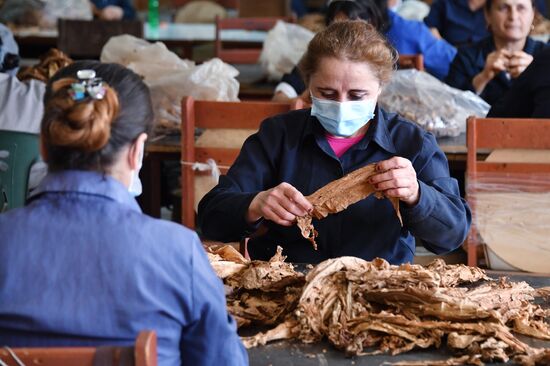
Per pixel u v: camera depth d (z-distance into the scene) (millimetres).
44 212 1299
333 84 1944
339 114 1955
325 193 1830
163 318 1304
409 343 1547
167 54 3703
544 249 2639
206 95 3453
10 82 3090
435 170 2057
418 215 1900
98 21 4910
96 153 1303
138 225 1295
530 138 2574
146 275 1280
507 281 1855
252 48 5602
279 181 2105
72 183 1304
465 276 1837
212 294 1334
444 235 1964
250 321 1666
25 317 1258
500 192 2633
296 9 7953
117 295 1270
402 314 1597
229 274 1791
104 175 1314
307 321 1577
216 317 1339
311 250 2090
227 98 3514
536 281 1932
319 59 1958
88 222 1290
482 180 2629
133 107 1327
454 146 3188
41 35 5477
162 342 1303
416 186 1855
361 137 2080
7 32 3613
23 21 5758
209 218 2031
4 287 1268
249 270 1721
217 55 5055
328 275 1642
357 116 1969
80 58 4984
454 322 1563
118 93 1320
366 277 1628
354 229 2061
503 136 2586
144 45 3768
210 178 2900
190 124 2850
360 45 1939
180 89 3447
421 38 4641
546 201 2621
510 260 2666
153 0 6234
